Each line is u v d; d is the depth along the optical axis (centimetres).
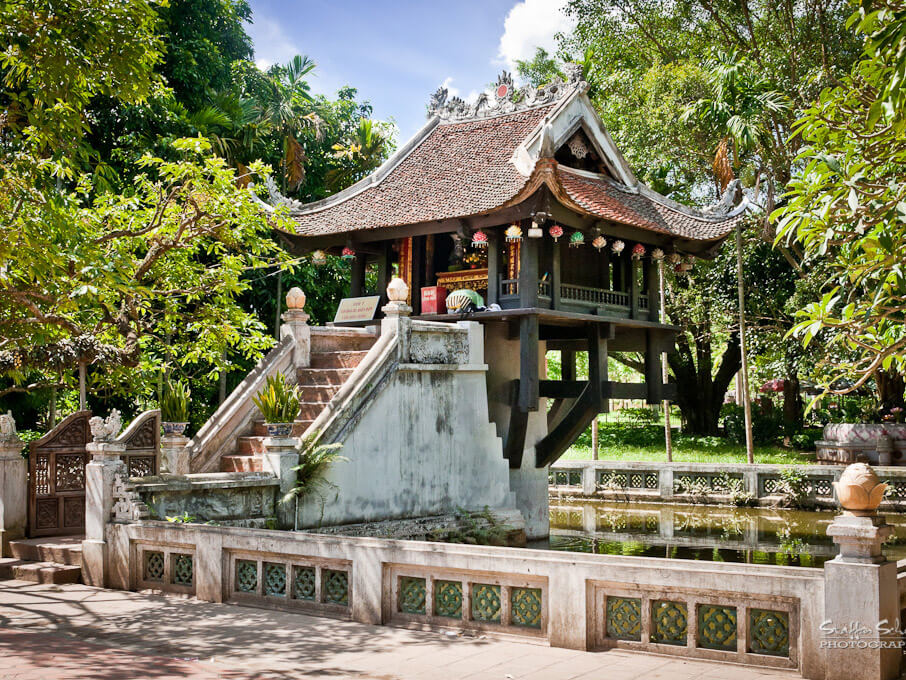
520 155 1395
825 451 2302
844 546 504
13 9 728
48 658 559
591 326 1430
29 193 790
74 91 771
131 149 2038
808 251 585
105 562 845
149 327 1177
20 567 895
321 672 527
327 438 1052
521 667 535
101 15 752
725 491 2045
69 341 1119
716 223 1530
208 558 761
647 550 1409
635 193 1598
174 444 1073
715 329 2656
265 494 987
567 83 1512
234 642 607
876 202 570
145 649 589
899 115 496
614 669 528
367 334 1362
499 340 1417
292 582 721
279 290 2370
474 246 1463
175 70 2269
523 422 1374
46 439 1037
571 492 2245
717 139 2192
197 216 1031
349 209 1498
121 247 998
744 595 533
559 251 1380
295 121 2684
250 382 1195
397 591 663
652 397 1547
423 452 1195
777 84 2073
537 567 598
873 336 615
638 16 2548
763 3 2308
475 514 1252
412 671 529
